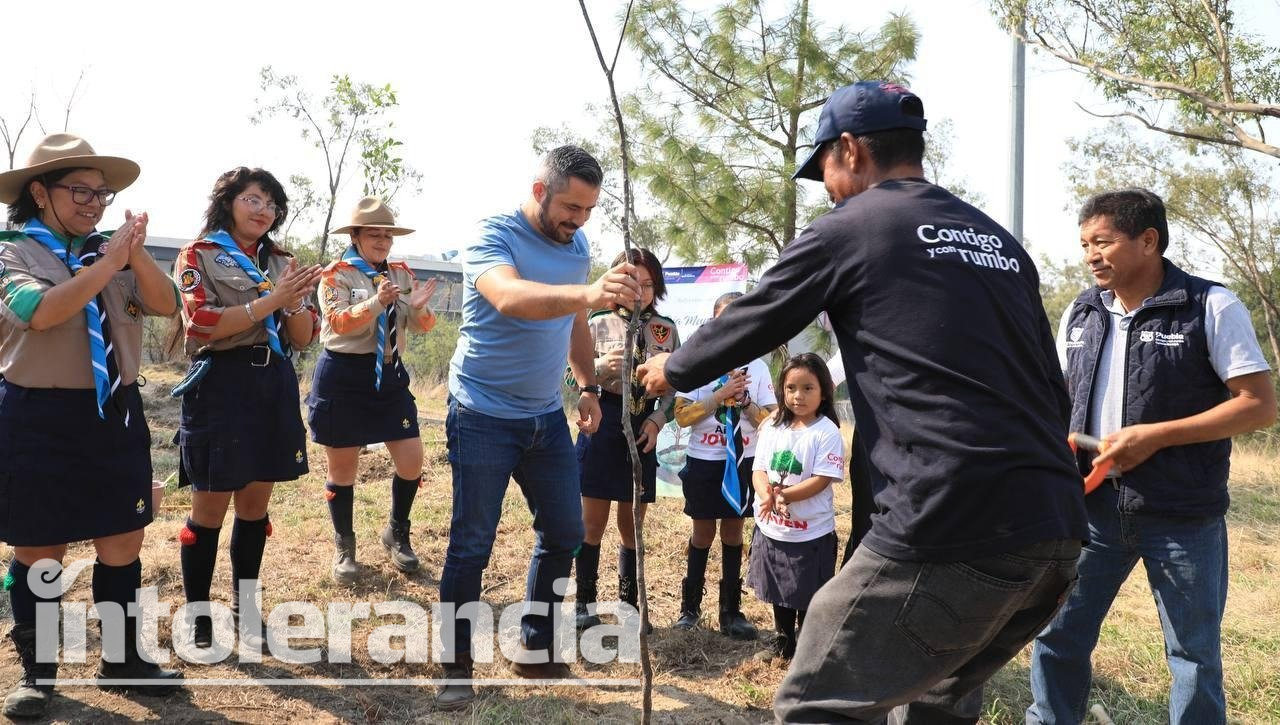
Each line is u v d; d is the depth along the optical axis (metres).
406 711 3.64
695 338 2.45
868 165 2.49
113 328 3.42
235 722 3.45
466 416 3.67
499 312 3.56
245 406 3.89
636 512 2.54
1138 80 11.17
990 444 2.12
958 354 2.17
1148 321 3.08
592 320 4.69
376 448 8.17
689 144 11.30
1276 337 22.75
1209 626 2.99
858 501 2.57
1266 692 3.90
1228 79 11.17
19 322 3.09
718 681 4.02
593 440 4.53
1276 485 9.18
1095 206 3.12
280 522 5.99
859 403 2.32
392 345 5.00
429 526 6.01
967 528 2.11
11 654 3.89
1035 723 3.34
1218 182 21.47
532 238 3.65
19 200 3.37
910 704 2.59
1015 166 9.77
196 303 3.74
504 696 3.79
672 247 11.93
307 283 3.82
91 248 3.38
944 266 2.22
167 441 9.09
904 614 2.19
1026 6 10.89
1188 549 2.99
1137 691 3.96
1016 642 2.42
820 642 2.30
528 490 3.95
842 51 11.20
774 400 4.66
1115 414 3.13
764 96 11.23
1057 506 2.13
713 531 4.60
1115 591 3.21
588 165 3.55
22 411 3.23
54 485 3.26
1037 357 2.31
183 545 3.99
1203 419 2.89
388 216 5.12
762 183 11.34
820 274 2.29
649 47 11.14
